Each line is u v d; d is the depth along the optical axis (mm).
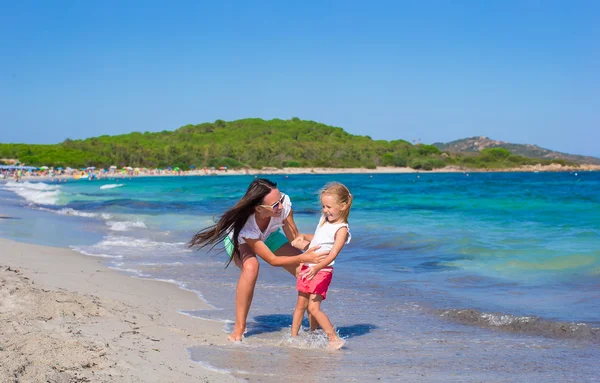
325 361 3961
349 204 4762
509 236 10938
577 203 20328
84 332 4105
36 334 3896
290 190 37094
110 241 11266
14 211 19047
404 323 5160
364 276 7520
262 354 4109
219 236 4926
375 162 152125
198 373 3498
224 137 169375
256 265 4711
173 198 27984
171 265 8375
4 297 5031
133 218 16328
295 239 5117
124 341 4023
